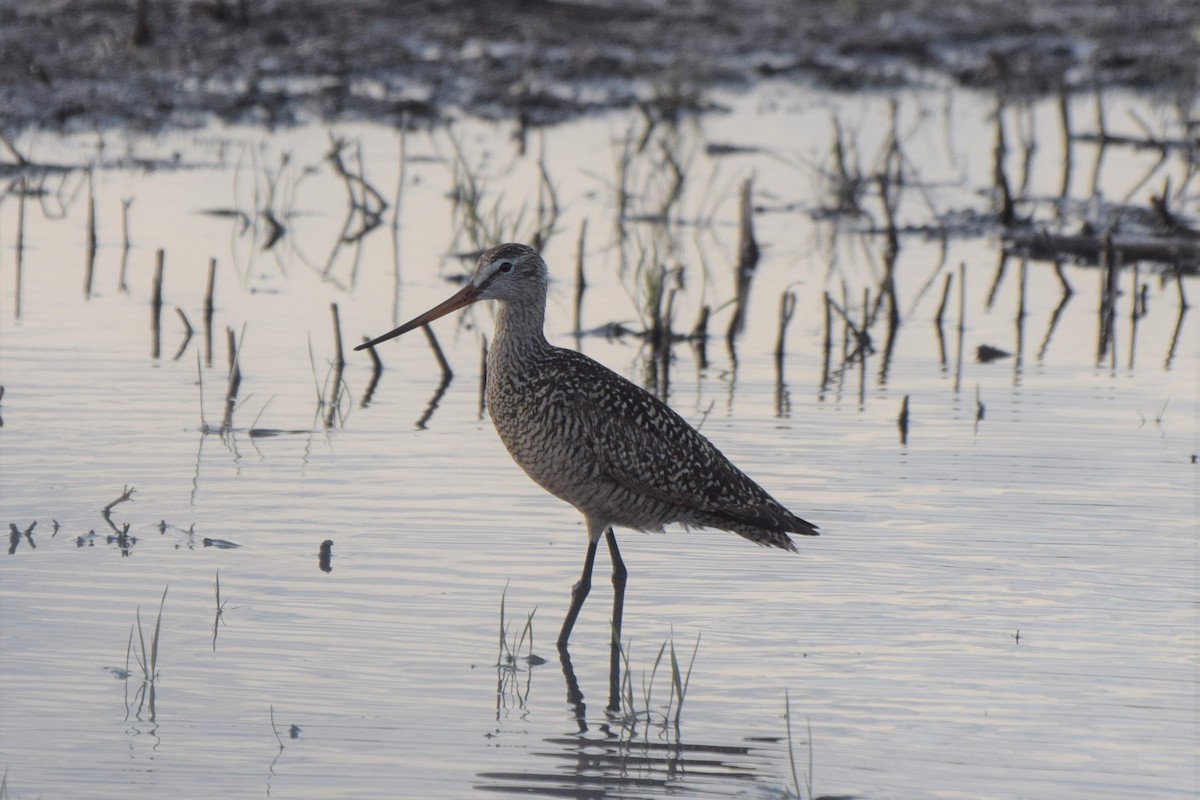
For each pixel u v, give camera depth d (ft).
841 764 29.12
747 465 44.70
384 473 43.55
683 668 33.09
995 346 58.03
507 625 34.94
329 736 29.63
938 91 99.09
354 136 83.82
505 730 30.19
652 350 56.65
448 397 50.72
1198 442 47.42
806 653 33.78
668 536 40.73
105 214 70.08
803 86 97.45
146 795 27.27
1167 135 90.84
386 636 33.99
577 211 74.18
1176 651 33.71
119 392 49.44
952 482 43.65
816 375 54.13
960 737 30.12
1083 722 30.68
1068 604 36.01
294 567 37.29
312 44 94.07
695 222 74.38
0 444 44.39
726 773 28.76
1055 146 88.84
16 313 56.90
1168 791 28.12
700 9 107.24
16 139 79.46
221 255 65.36
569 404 35.78
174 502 40.91
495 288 36.86
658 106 88.89
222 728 29.76
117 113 83.46
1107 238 61.82
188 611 34.71
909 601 36.27
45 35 90.89
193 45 92.02
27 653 32.40
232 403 48.06
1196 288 67.21
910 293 65.05
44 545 37.86
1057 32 108.47
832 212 75.97
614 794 27.91
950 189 80.64
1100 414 50.16
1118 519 41.09
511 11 101.91
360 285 62.49
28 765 28.12
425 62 94.02
